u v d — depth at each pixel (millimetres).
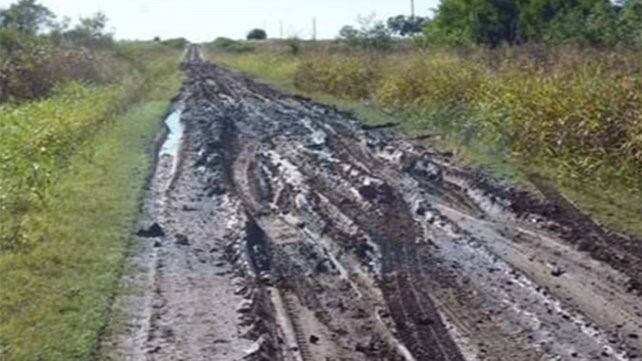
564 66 32219
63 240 19250
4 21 78938
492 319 14602
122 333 14273
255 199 24281
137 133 36812
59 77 51906
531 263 17766
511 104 29875
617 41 42094
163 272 17594
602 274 16922
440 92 37438
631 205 21859
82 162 28500
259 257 18531
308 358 13172
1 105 42812
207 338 14055
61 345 13531
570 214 21297
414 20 99938
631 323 14375
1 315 14727
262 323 14430
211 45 161375
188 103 52000
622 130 24625
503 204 22547
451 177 26281
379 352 13297
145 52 126312
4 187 22188
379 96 45031
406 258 18250
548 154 26688
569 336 13805
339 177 26844
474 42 59406
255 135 36344
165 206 23516
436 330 14133
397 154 30312
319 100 50906
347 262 18094
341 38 72875
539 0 55844
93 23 86375
